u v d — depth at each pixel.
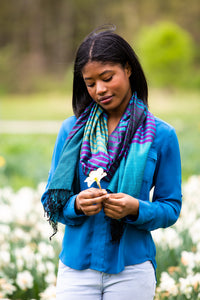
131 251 2.33
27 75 49.88
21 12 57.31
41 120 22.86
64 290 2.36
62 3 56.75
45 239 4.61
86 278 2.33
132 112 2.37
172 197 2.40
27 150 12.17
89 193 2.18
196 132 14.48
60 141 2.53
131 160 2.27
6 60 49.84
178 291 3.49
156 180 2.43
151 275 2.39
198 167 9.63
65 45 55.88
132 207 2.21
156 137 2.36
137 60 2.42
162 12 59.25
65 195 2.32
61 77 51.62
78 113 2.51
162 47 41.97
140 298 2.33
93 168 2.28
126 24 56.69
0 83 47.94
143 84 2.47
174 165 2.39
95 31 2.45
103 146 2.32
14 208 5.25
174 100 36.50
